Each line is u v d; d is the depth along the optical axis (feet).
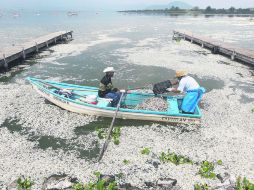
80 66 67.77
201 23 221.46
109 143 31.50
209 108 41.39
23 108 40.96
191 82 35.09
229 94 48.42
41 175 25.89
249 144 31.37
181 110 36.94
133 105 39.96
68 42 106.83
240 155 29.22
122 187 24.21
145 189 24.17
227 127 35.45
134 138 32.50
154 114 35.40
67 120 37.09
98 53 83.71
